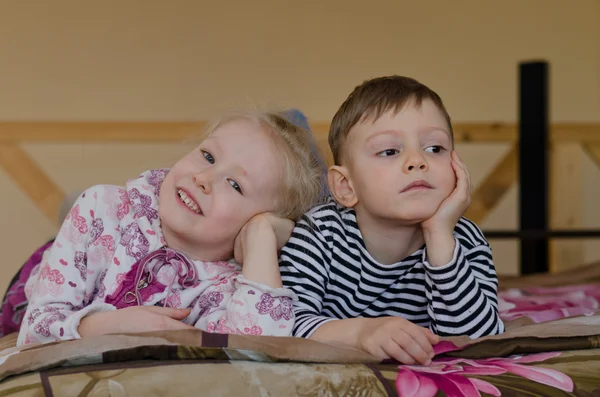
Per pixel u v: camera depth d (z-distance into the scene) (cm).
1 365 72
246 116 109
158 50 313
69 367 73
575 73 334
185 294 103
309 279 103
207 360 74
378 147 98
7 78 306
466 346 84
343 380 71
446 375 73
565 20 333
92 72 310
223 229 101
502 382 72
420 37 327
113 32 311
